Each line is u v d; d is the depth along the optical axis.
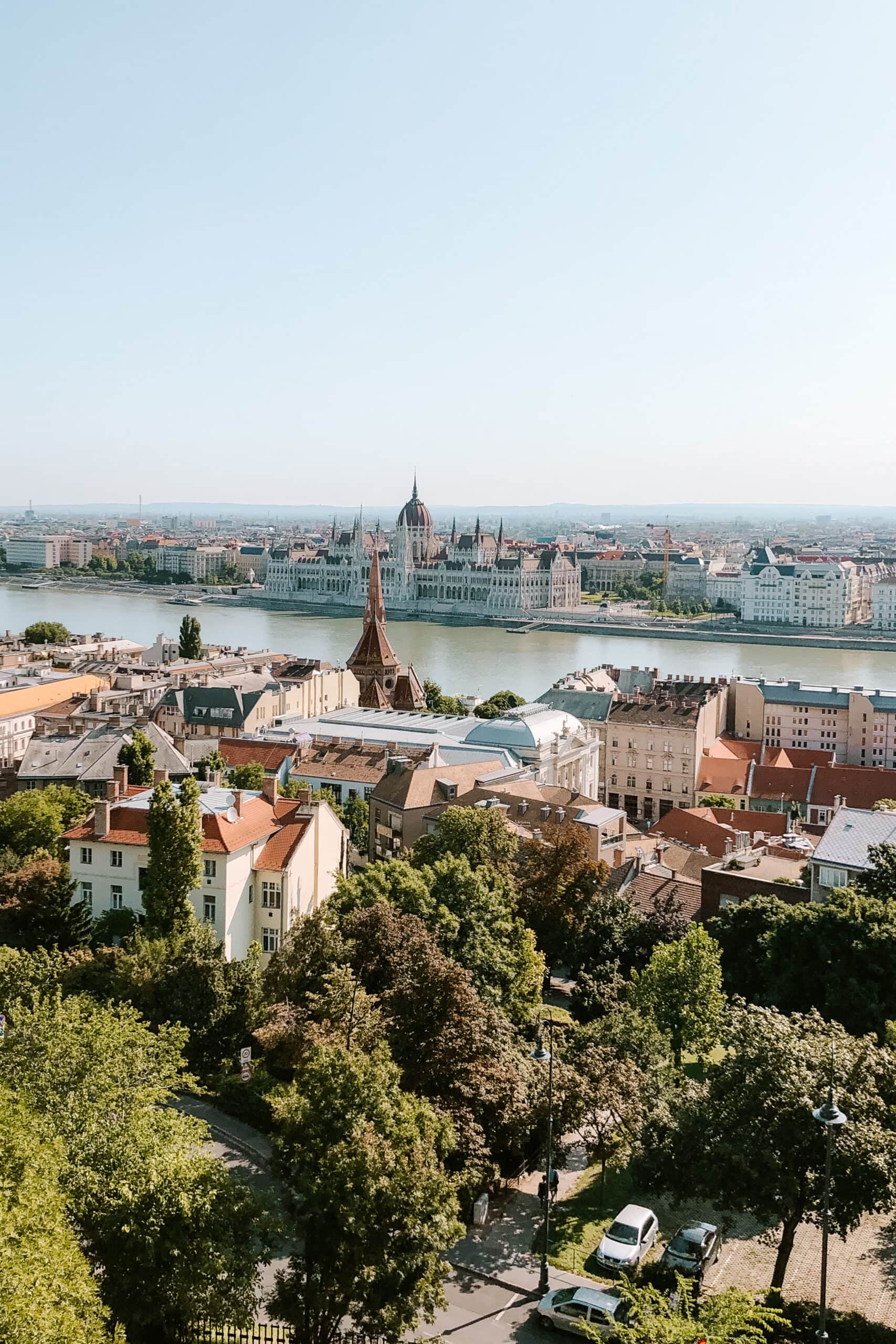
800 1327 61.06
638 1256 69.69
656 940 114.12
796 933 101.06
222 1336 57.12
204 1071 90.50
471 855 122.44
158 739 180.38
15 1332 39.84
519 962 101.81
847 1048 66.25
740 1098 65.19
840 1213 61.78
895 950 95.50
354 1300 56.19
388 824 157.62
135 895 115.44
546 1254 67.69
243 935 115.06
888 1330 61.62
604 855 140.75
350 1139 56.12
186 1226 53.25
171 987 90.81
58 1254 44.22
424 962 80.81
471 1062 75.69
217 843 111.25
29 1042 63.78
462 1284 67.56
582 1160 85.75
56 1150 52.34
